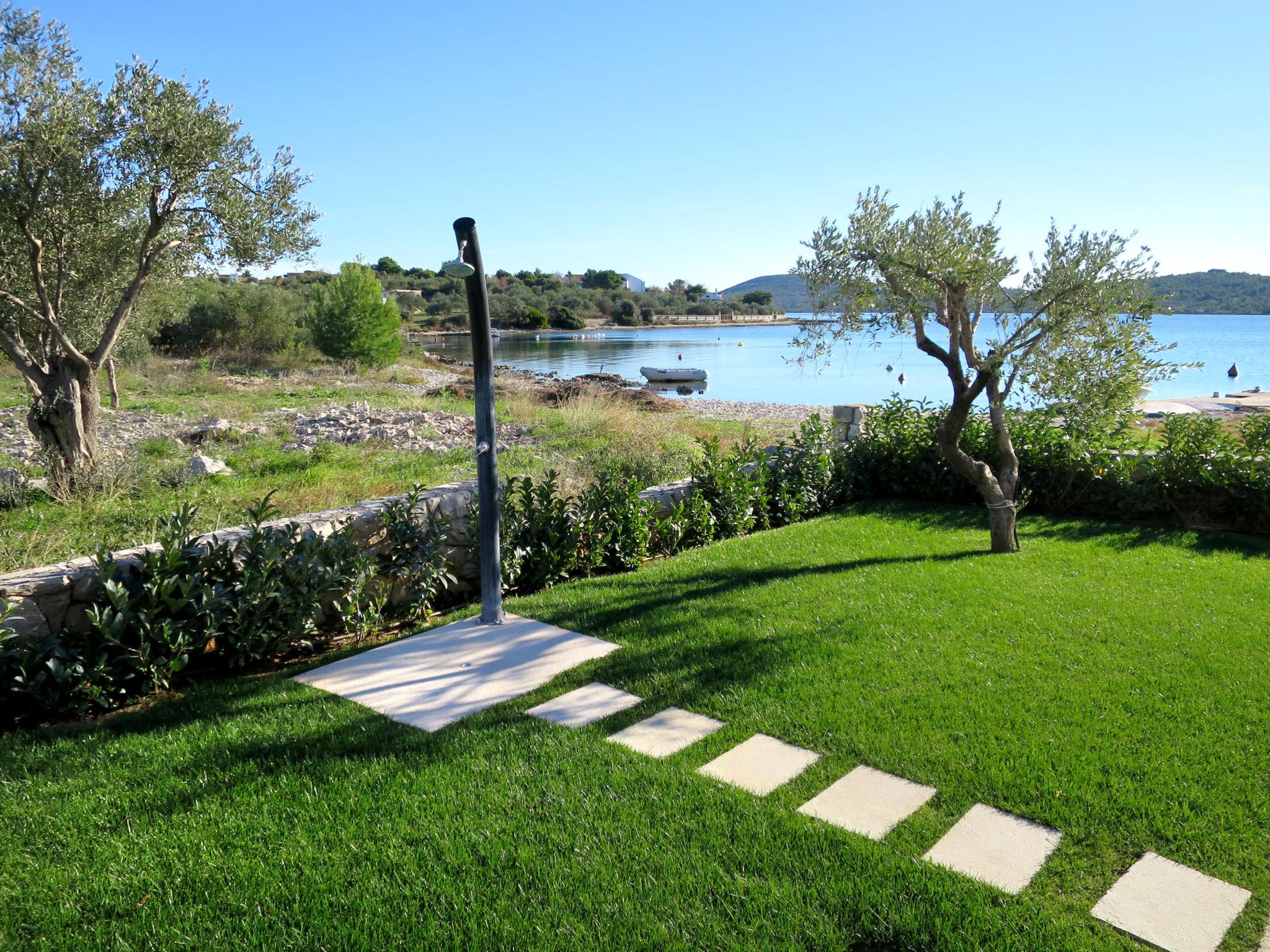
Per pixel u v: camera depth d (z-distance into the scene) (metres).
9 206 7.98
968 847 2.77
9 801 3.11
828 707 3.80
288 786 3.19
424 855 2.75
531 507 6.09
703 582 5.90
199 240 9.62
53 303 10.00
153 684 4.20
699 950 2.32
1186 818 2.88
